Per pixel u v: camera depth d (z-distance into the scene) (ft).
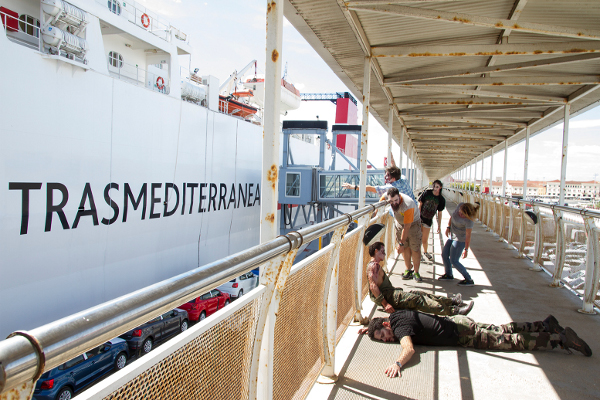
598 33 12.50
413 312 10.58
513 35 15.51
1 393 1.83
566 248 16.46
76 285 39.99
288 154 88.33
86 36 42.65
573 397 8.07
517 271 19.80
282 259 5.29
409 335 10.00
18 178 34.94
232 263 3.90
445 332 10.37
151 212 49.90
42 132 36.96
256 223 78.07
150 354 2.95
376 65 18.74
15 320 34.45
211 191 62.23
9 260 34.12
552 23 14.38
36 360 1.94
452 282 17.34
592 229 13.17
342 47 16.21
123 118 45.73
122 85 45.47
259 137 77.92
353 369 9.22
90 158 41.55
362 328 11.56
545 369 9.27
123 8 51.03
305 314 7.18
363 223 12.09
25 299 35.29
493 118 31.65
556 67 18.56
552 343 10.15
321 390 8.23
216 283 3.60
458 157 83.66
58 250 38.24
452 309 12.25
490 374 9.00
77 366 27.27
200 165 59.52
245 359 4.86
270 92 7.02
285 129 88.22
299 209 102.83
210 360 3.88
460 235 16.71
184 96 62.59
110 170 43.91
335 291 8.90
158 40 56.70
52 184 37.70
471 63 19.01
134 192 47.14
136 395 2.79
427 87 23.08
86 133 41.16
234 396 4.50
